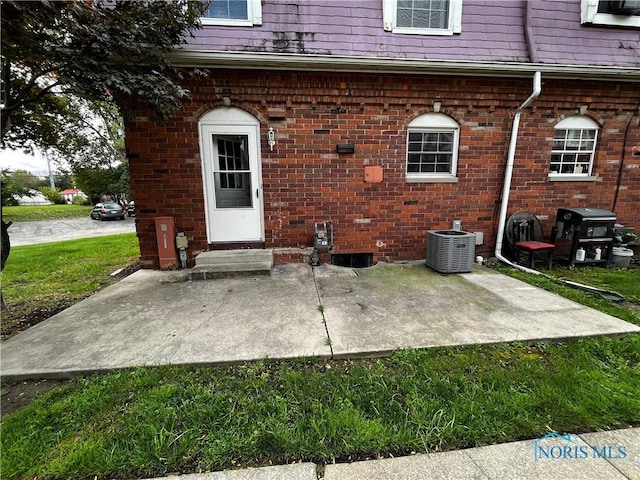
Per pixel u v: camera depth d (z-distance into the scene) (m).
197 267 4.49
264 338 2.67
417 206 5.18
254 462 1.52
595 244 5.25
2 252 3.37
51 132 4.59
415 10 4.80
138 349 2.52
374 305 3.39
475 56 4.70
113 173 21.58
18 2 2.33
